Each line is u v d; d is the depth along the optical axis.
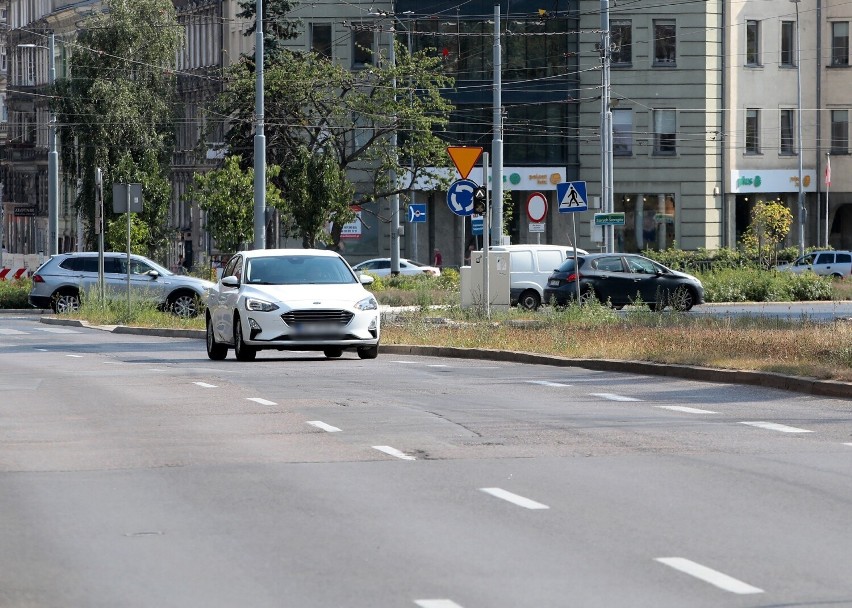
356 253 182.38
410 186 159.38
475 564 22.56
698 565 22.39
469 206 84.19
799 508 27.25
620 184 178.12
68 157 189.75
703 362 56.44
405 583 21.28
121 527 25.75
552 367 62.66
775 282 131.62
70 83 189.38
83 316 112.25
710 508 27.27
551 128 177.88
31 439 37.84
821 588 20.88
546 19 176.62
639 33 177.38
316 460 33.72
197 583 21.41
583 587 20.97
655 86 177.50
